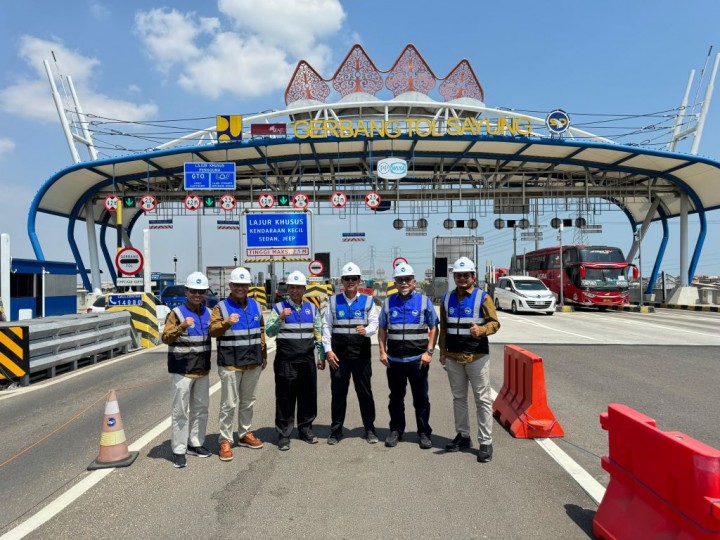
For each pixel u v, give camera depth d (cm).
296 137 2939
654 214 4134
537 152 3188
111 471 499
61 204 3428
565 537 360
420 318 566
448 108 3547
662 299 3625
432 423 661
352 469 498
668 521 290
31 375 1033
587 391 834
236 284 550
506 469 493
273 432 631
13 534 372
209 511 407
